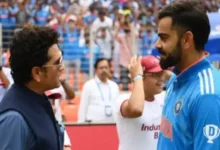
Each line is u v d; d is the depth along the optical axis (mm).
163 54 6988
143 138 10219
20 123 6309
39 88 6727
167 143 6984
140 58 9922
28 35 6555
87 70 29047
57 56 6688
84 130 15992
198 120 6461
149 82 10273
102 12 30984
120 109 10016
